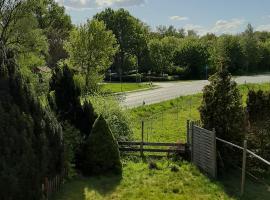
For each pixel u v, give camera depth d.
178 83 87.44
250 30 141.25
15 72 14.63
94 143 18.14
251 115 19.77
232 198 15.69
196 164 19.45
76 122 19.27
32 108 14.86
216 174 17.88
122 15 107.56
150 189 16.47
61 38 87.75
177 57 112.44
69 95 19.17
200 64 111.06
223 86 18.70
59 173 16.11
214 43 136.00
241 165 18.67
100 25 55.38
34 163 13.72
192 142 19.88
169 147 21.88
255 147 18.91
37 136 14.51
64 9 99.12
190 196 15.84
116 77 97.88
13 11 49.09
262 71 134.62
